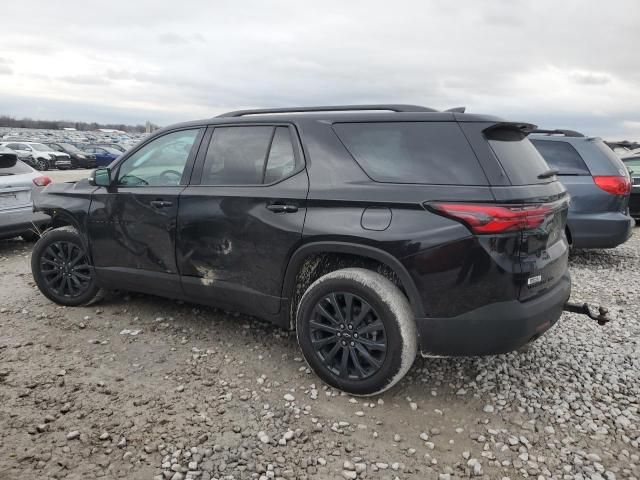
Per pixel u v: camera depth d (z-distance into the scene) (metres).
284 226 3.17
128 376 3.28
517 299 2.71
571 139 6.01
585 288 5.53
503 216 2.61
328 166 3.12
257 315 3.48
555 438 2.71
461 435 2.73
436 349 2.82
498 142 2.88
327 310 3.11
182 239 3.66
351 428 2.77
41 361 3.47
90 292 4.41
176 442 2.60
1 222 6.48
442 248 2.69
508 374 3.40
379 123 3.07
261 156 3.43
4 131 78.38
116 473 2.36
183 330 4.04
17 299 4.77
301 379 3.28
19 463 2.40
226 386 3.18
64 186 4.53
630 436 2.73
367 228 2.87
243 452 2.54
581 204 5.89
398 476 2.40
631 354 3.74
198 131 3.79
